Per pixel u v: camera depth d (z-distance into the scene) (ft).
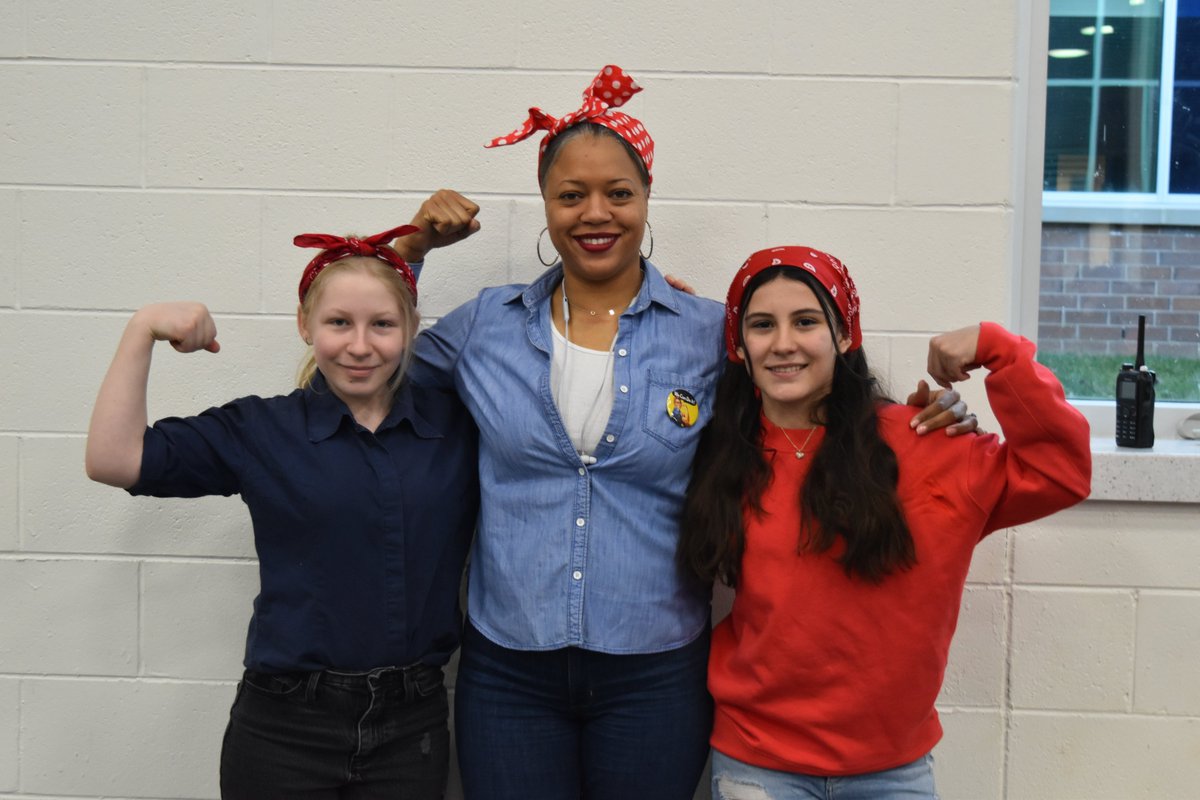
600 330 5.08
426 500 4.91
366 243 4.90
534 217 5.84
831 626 4.69
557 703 4.96
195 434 4.78
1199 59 6.21
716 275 5.84
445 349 5.31
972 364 4.72
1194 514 5.73
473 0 5.74
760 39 5.73
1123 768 5.86
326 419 4.91
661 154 5.80
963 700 5.90
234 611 6.00
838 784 4.79
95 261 5.86
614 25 5.74
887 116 5.75
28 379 5.90
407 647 4.89
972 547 4.74
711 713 5.11
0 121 5.81
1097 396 6.30
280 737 4.85
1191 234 6.24
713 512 4.82
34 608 6.00
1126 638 5.81
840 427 4.79
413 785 5.01
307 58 5.78
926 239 5.79
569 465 4.86
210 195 5.84
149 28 5.77
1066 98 6.26
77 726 6.05
